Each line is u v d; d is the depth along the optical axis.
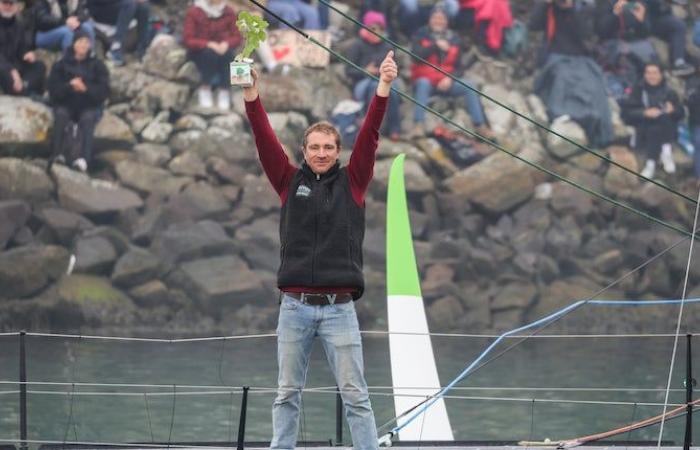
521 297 71.38
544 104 77.38
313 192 16.61
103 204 69.06
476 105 75.75
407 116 75.62
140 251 68.31
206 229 69.69
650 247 74.75
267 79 73.94
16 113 69.19
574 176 76.00
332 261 16.50
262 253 70.19
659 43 78.56
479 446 22.55
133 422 35.69
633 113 77.25
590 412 39.16
